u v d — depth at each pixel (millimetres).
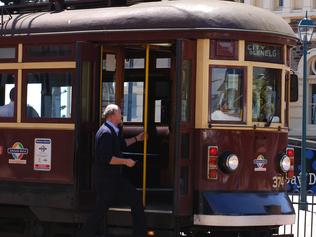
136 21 11453
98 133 11234
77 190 11617
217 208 11172
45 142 11953
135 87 12742
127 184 11359
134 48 12430
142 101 12711
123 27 11484
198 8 11391
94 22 11711
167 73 12531
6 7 13289
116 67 12352
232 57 11414
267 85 11750
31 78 12148
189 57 11266
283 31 11820
